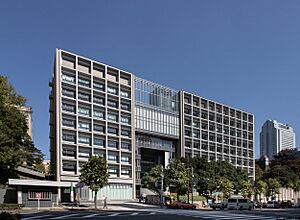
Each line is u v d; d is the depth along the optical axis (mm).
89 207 56094
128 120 98375
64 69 84938
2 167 37156
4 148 36125
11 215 21312
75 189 67438
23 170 63406
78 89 87125
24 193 52000
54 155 83312
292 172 130375
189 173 82438
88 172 53906
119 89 96562
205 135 120688
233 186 99000
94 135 88875
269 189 107812
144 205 69875
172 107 113188
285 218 35625
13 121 37406
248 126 140375
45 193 54406
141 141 103812
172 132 111938
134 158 98250
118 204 71125
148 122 104938
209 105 123875
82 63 89438
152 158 110500
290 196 128375
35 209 47625
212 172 95438
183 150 112688
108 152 91625
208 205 74938
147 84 106000
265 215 40781
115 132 94562
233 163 130000
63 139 82500
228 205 63000
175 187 78875
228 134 129375
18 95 39531
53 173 83125
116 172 92938
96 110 90375
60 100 82875
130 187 95562
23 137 39312
